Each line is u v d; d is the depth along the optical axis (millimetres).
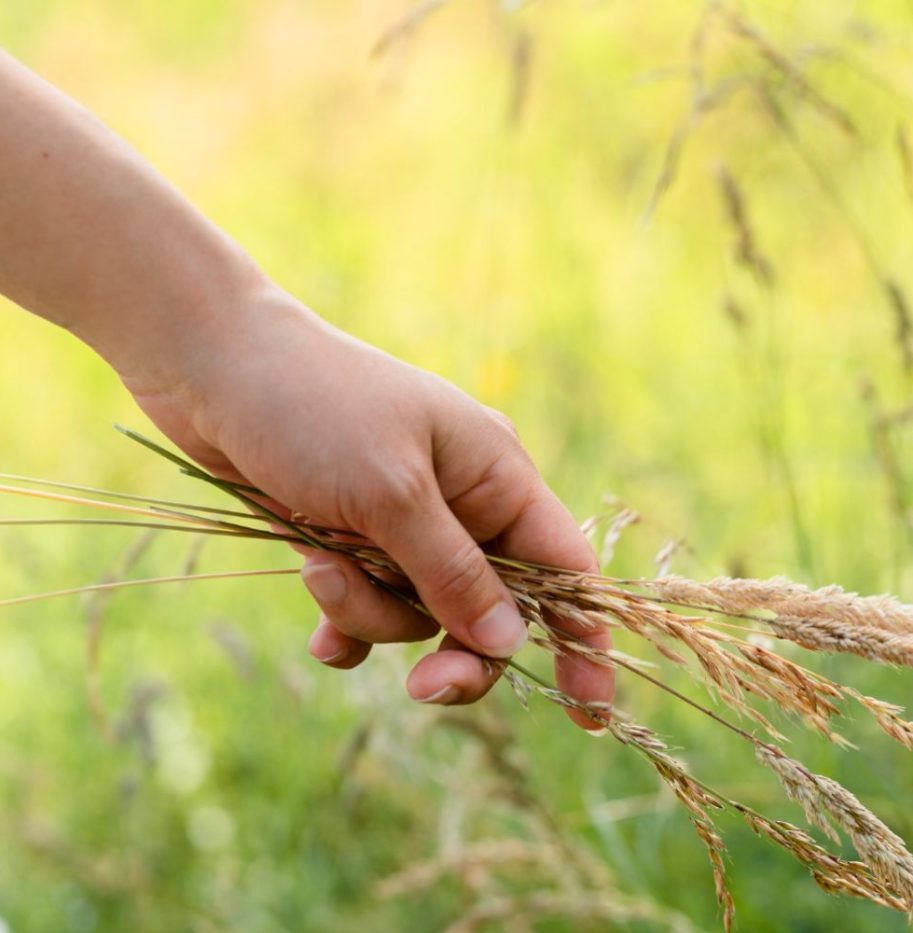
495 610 1259
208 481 1324
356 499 1202
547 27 4035
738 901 2111
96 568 3021
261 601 3020
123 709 2393
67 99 1264
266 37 5410
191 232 1251
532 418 3416
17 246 1237
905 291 2938
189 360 1238
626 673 2455
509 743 2006
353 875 2473
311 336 1237
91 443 4039
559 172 4098
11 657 3096
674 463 3064
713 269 3807
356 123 4898
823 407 3031
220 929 2434
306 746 2590
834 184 3062
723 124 3299
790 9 2916
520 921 2023
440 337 3744
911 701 2197
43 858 2512
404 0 5094
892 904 1111
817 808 1114
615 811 2195
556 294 3766
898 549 2143
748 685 1183
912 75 2918
